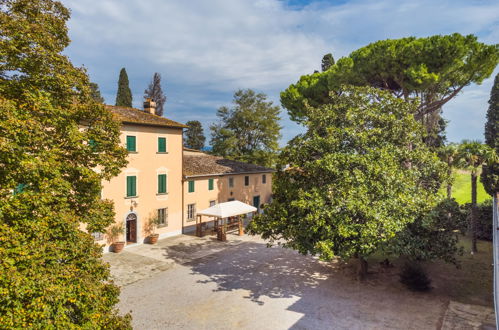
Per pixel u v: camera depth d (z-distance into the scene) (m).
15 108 7.35
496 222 18.12
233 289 14.91
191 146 70.19
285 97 26.56
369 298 13.70
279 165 16.14
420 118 23.50
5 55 8.11
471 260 17.88
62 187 8.13
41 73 8.97
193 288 15.03
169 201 24.89
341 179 13.12
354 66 21.45
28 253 6.54
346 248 12.88
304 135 15.96
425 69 17.77
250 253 20.80
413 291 14.30
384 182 12.94
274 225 14.44
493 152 18.53
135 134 22.27
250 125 41.91
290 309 12.80
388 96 15.66
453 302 13.01
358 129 14.77
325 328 11.29
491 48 17.80
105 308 8.02
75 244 8.01
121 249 20.83
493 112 30.31
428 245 13.99
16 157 6.93
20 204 7.12
